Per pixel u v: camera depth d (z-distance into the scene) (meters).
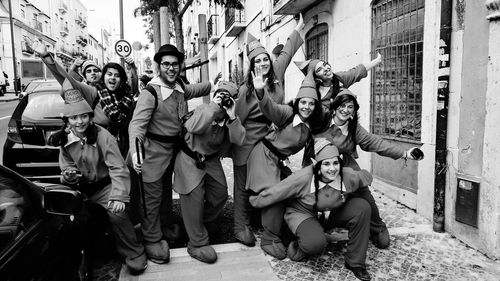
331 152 3.14
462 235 3.76
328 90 4.00
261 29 12.10
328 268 3.36
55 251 2.28
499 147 3.28
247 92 3.65
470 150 3.61
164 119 3.49
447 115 3.84
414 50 4.63
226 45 20.00
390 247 3.71
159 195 3.54
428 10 4.20
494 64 3.27
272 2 10.95
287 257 3.55
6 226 1.99
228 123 3.32
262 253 3.65
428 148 4.28
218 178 3.73
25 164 4.93
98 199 3.29
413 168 4.71
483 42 3.41
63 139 3.08
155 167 3.49
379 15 5.38
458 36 3.69
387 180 5.30
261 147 3.66
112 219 3.22
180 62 3.50
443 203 3.95
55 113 5.16
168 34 6.52
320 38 7.80
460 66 3.69
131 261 3.31
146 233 3.51
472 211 3.60
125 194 3.04
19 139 4.95
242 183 3.84
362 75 4.39
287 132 3.52
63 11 57.88
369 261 3.46
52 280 2.18
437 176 3.95
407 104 4.80
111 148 3.13
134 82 5.62
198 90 4.02
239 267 3.39
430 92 4.20
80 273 2.73
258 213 4.33
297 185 3.28
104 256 3.64
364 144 3.69
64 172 3.20
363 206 3.18
